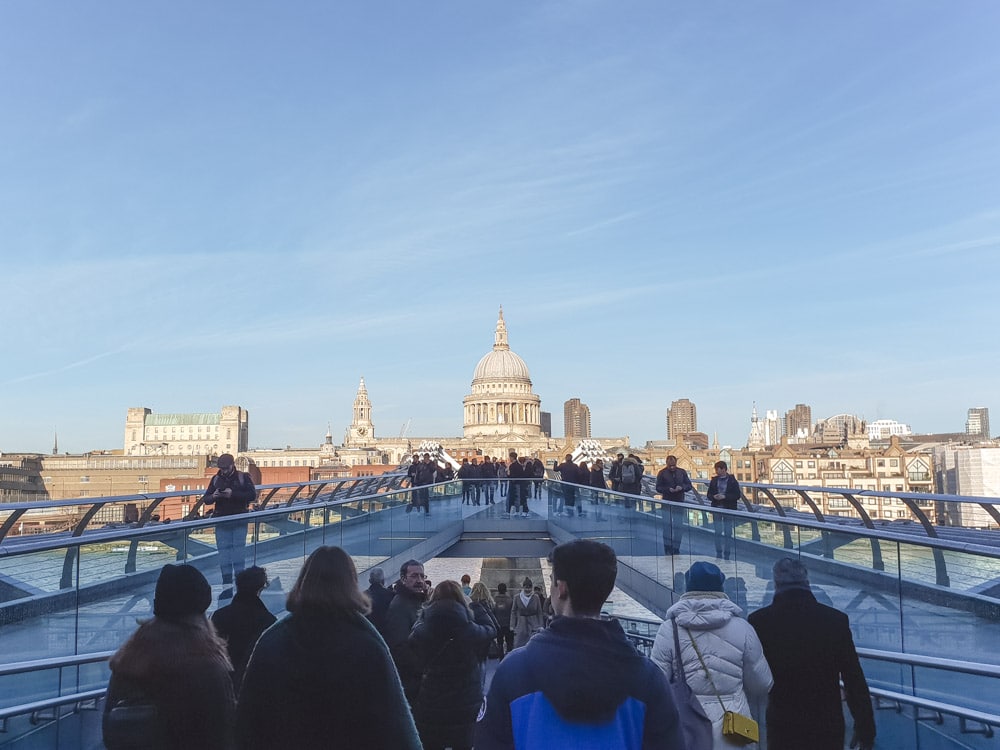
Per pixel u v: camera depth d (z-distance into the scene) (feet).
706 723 17.24
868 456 488.44
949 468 471.21
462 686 26.40
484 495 104.63
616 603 91.25
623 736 11.45
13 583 27.09
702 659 17.74
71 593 28.89
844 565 30.89
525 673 11.83
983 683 25.86
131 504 85.40
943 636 26.84
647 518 54.90
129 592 31.04
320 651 13.26
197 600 14.87
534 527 102.06
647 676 11.92
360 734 13.16
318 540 47.60
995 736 21.90
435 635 26.27
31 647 27.40
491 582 152.56
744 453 526.16
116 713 13.79
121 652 14.26
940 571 27.04
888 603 28.89
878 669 29.27
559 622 12.42
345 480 91.30
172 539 33.17
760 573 36.01
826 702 18.86
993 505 44.70
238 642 20.20
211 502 48.57
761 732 23.30
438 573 199.62
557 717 11.52
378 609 31.48
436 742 26.16
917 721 24.85
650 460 533.96
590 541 13.10
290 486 74.13
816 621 19.02
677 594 47.32
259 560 39.22
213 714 14.12
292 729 13.05
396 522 73.00
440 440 650.02
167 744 13.73
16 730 25.70
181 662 14.03
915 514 51.60
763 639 19.19
